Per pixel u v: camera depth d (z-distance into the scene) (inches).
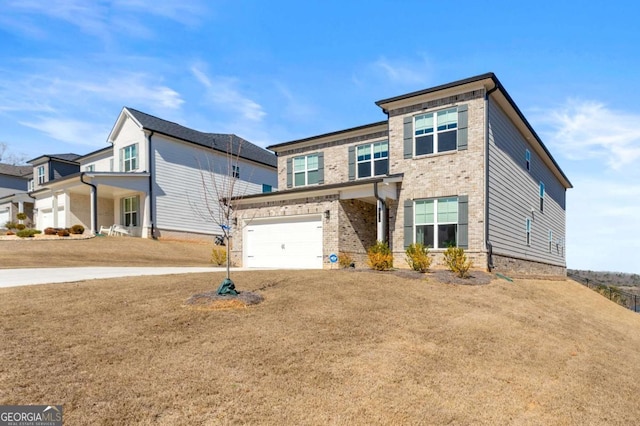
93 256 748.0
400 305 347.3
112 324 247.4
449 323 315.6
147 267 623.5
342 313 305.0
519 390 219.6
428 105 603.8
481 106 558.9
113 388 171.9
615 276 2081.7
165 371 191.6
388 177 595.2
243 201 733.9
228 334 244.8
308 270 506.3
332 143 803.4
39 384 169.3
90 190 1032.8
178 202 1062.4
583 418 199.8
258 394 179.0
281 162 879.7
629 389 253.9
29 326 234.5
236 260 735.1
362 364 220.7
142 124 1013.8
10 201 1450.5
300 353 225.9
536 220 812.0
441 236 580.7
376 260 520.4
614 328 472.1
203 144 1119.6
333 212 629.6
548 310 438.0
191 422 153.7
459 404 193.0
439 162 588.4
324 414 169.5
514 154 684.7
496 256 578.2
